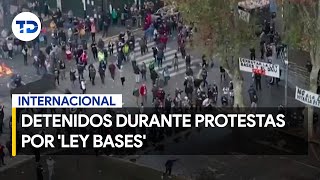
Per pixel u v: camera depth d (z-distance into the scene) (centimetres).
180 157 4369
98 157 4416
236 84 4662
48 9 6556
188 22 4488
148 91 5234
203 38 4450
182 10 4372
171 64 5638
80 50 5566
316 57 4247
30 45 5859
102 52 5453
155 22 5969
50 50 5653
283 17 4338
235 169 4209
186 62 5422
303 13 4197
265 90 5116
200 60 5566
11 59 5828
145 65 5431
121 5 6281
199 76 5241
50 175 4216
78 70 5356
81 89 5253
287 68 4750
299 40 4328
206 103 4816
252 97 4812
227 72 4847
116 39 6047
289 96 4903
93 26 6019
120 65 5550
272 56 5256
